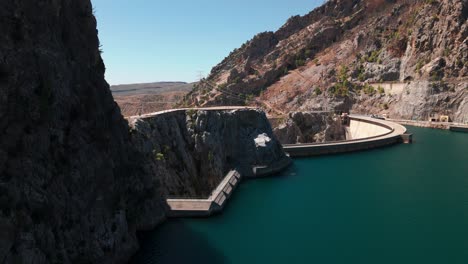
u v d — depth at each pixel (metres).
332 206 75.81
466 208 73.12
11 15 36.31
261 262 52.34
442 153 130.00
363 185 90.75
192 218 68.19
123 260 49.03
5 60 34.69
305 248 56.97
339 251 55.81
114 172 49.94
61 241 37.91
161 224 64.75
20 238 32.59
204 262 51.94
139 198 58.72
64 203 39.34
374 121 184.50
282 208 74.81
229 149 102.06
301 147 130.12
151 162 71.25
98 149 46.78
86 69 48.38
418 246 57.12
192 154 93.06
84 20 49.41
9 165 33.69
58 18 43.97
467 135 169.25
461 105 195.62
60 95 41.59
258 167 99.88
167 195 74.31
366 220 67.75
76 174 41.72
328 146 133.62
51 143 39.53
